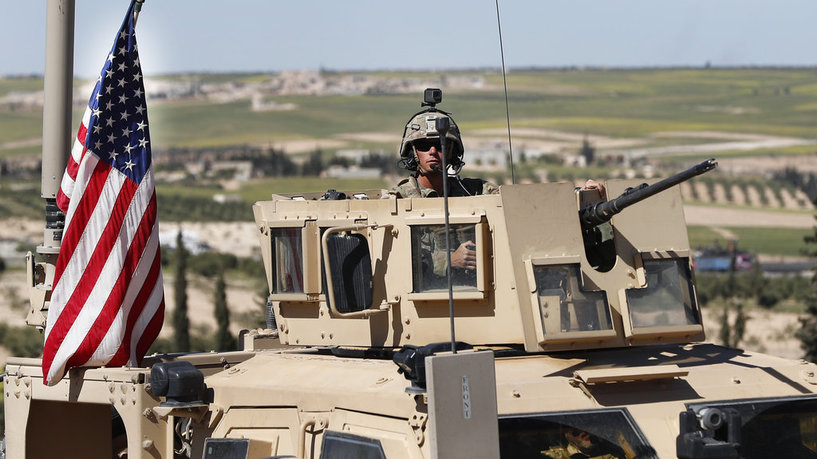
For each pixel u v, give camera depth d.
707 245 193.88
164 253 140.88
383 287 13.43
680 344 14.12
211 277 127.62
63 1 15.82
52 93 15.84
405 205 13.38
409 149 14.79
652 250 13.50
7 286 127.88
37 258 15.95
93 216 14.82
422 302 13.26
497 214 13.07
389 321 13.44
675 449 11.66
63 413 15.19
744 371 12.65
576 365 12.73
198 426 13.28
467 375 10.39
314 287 13.83
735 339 94.94
